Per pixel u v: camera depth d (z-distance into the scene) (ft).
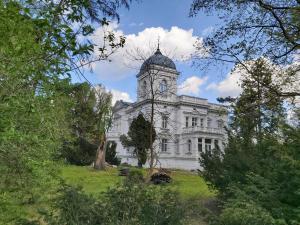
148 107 150.10
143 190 15.31
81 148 117.19
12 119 10.78
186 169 171.01
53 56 10.41
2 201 16.69
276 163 23.22
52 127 15.40
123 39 13.42
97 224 13.75
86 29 11.03
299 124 24.11
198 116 189.78
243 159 30.68
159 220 14.28
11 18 8.46
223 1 35.76
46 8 10.39
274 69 37.96
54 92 12.40
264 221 18.35
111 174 85.92
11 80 10.27
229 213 19.60
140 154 110.32
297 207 19.76
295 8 33.14
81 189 15.08
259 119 36.78
